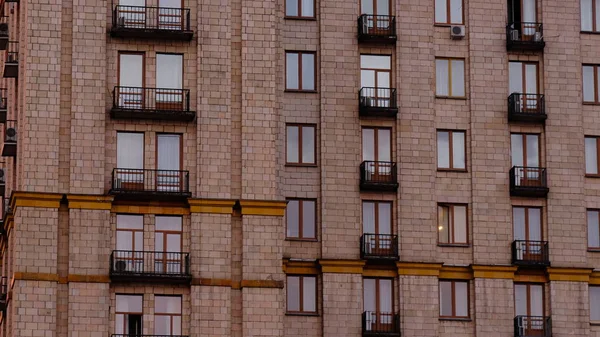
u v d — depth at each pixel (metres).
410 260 101.31
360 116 102.62
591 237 103.69
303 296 100.50
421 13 104.19
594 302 103.00
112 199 96.69
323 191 101.38
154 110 97.62
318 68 102.88
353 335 100.06
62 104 97.31
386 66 103.56
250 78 99.00
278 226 97.56
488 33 104.62
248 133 98.38
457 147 103.31
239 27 99.50
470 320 101.31
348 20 103.56
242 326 96.38
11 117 109.31
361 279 100.75
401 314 100.56
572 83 104.88
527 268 102.38
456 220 102.50
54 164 96.50
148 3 99.44
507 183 103.19
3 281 105.19
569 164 103.94
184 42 99.25
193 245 96.81
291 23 103.25
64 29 98.12
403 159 102.44
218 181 97.69
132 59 98.81
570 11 105.69
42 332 94.88
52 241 95.75
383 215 101.94
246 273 96.81
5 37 110.25
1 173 111.00
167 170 97.69
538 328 101.81
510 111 103.69
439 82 103.88
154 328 96.19
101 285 95.81
